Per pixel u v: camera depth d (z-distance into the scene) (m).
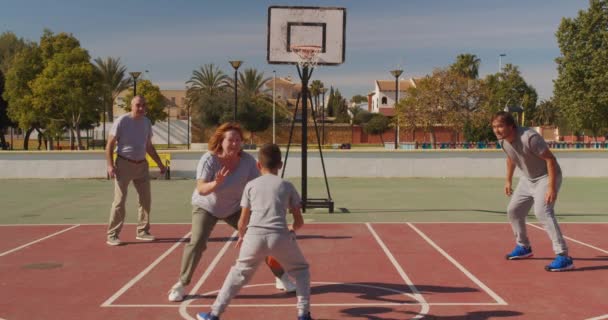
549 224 7.53
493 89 61.81
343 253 8.81
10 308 5.96
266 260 6.45
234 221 6.34
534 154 7.41
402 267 7.84
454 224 11.89
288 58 13.98
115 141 9.16
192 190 20.00
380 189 20.11
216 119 61.75
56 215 13.62
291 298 6.26
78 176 24.95
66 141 67.81
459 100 48.91
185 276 6.19
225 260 8.27
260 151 5.29
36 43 52.88
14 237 10.38
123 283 7.00
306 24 14.04
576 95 39.00
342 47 14.01
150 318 5.60
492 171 25.31
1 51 64.12
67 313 5.79
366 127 71.31
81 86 47.78
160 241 9.87
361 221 12.34
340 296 6.38
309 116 82.44
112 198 17.41
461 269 7.71
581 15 38.78
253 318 5.57
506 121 7.41
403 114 49.62
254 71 65.88
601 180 23.67
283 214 5.14
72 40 48.44
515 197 8.03
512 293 6.49
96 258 8.46
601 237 10.24
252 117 60.91
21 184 22.28
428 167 25.30
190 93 66.00
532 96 66.88
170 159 25.72
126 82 61.88
